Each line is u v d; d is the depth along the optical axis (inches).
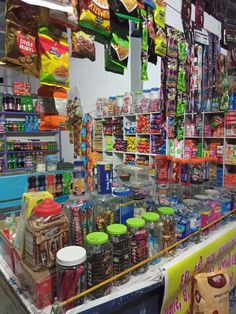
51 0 35.3
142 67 55.4
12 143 193.2
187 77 68.6
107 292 33.7
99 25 41.8
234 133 120.3
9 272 40.6
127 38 50.4
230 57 86.0
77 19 39.8
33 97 198.4
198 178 65.1
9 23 35.3
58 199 72.0
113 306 33.1
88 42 43.3
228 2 83.0
